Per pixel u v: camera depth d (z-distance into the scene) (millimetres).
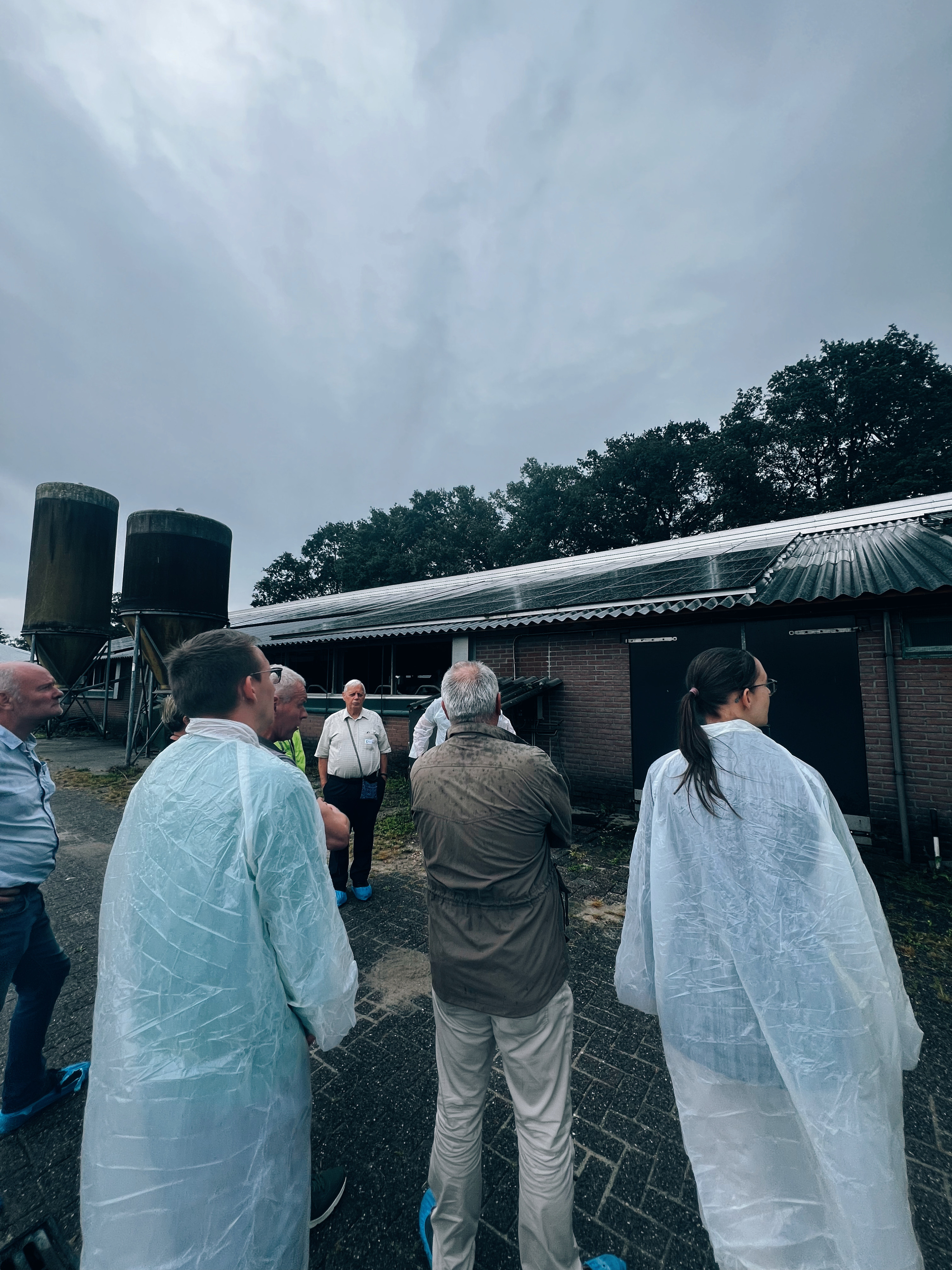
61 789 8883
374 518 45281
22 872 1859
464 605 9953
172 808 1124
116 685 17656
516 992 1324
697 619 6656
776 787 1277
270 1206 1053
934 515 8250
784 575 6559
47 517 12664
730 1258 1149
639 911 1472
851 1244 1062
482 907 1375
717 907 1278
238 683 1289
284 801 1148
